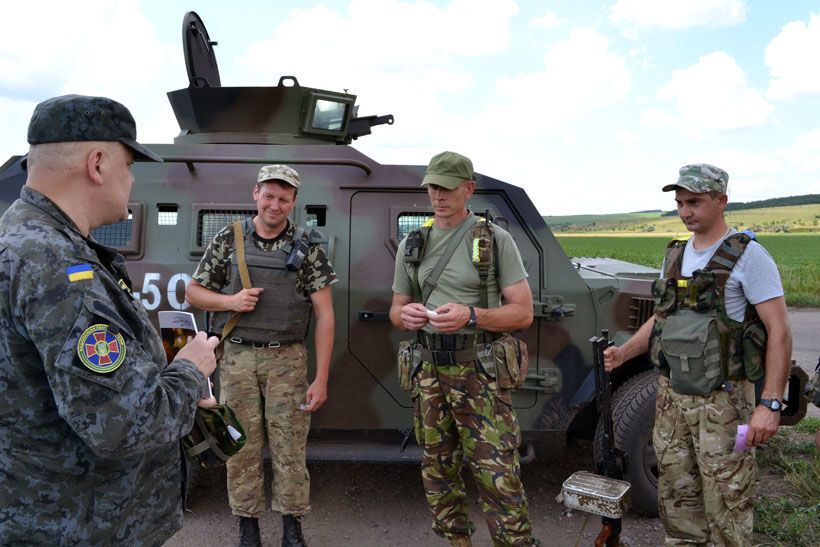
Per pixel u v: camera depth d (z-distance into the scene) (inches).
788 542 120.6
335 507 141.6
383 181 137.3
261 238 114.7
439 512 106.0
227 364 114.4
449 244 101.6
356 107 191.5
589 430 148.7
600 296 136.1
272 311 112.6
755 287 90.4
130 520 60.5
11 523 53.7
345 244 135.4
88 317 52.1
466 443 100.2
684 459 98.7
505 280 100.7
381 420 135.0
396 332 134.2
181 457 70.1
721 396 93.4
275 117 159.2
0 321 51.9
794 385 127.9
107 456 52.7
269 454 132.0
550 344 135.3
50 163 55.6
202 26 178.4
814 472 146.6
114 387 52.2
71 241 54.4
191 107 159.6
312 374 133.2
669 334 96.0
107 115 57.1
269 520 136.0
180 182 138.6
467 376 99.0
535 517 136.6
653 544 124.6
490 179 136.1
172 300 133.7
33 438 53.6
